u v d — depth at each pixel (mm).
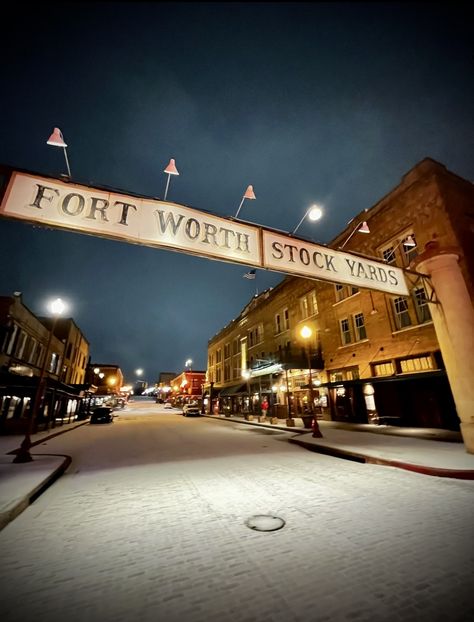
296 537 3953
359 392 17859
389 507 4938
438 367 13586
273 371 23922
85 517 4824
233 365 38531
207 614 2562
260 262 6719
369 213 18031
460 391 8414
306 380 22766
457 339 8539
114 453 11062
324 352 21234
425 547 3590
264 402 26797
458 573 3062
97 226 5109
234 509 5051
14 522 4652
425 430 13023
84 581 3070
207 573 3180
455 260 9258
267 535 4035
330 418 20016
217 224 6363
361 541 3785
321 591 2840
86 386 28203
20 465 8297
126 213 5426
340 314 20109
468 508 4809
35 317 21047
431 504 5031
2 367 16781
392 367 15992
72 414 31234
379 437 12297
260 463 8742
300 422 20719
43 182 4914
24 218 4629
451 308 8797
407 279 9898
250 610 2602
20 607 2666
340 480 6695
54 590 2920
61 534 4203
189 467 8391
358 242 18688
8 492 5641
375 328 17078
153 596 2816
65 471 8234
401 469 7504
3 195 4598
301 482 6613
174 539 3994
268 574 3135
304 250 7543
